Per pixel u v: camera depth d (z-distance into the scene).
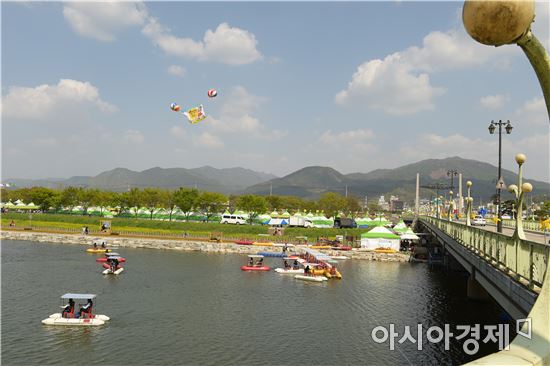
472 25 4.64
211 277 68.06
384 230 105.62
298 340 38.94
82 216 145.88
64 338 37.81
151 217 151.75
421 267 85.56
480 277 27.56
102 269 71.88
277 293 57.91
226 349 36.38
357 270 80.00
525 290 15.30
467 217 35.75
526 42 5.11
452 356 35.06
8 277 63.56
